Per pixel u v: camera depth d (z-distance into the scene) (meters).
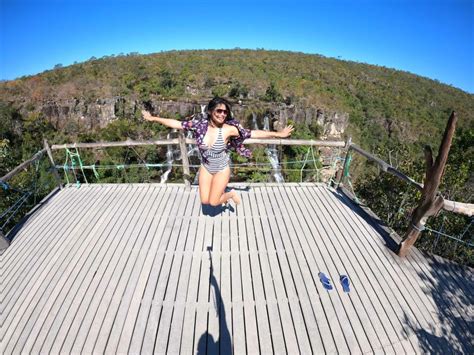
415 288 2.94
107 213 4.18
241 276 3.03
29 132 31.19
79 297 2.80
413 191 6.55
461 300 2.83
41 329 2.51
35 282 2.99
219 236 3.65
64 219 4.06
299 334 2.45
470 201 6.61
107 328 2.50
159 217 4.05
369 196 8.36
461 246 4.79
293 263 3.22
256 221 3.97
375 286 2.95
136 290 2.86
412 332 2.49
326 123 42.09
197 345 2.37
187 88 46.09
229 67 59.16
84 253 3.38
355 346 2.37
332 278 3.03
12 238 3.70
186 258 3.28
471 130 8.77
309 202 4.47
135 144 4.60
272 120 36.72
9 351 2.36
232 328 2.50
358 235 3.71
